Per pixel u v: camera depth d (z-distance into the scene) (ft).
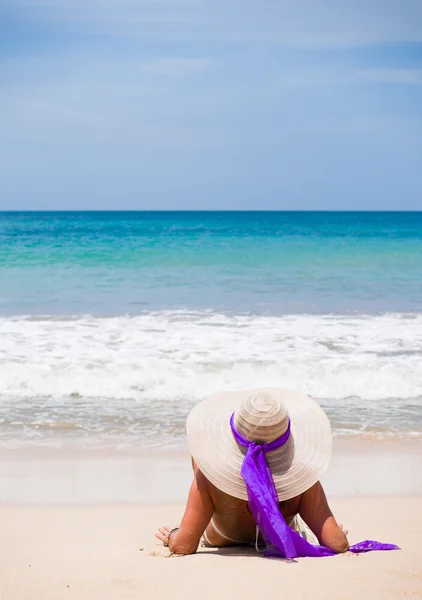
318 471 10.64
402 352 34.88
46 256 78.18
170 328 40.32
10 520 15.38
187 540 11.16
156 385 29.32
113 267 70.90
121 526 14.96
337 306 49.34
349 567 10.09
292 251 88.53
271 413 10.52
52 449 21.62
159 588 9.36
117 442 22.49
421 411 26.78
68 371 30.22
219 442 10.87
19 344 35.53
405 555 10.89
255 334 38.75
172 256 80.79
